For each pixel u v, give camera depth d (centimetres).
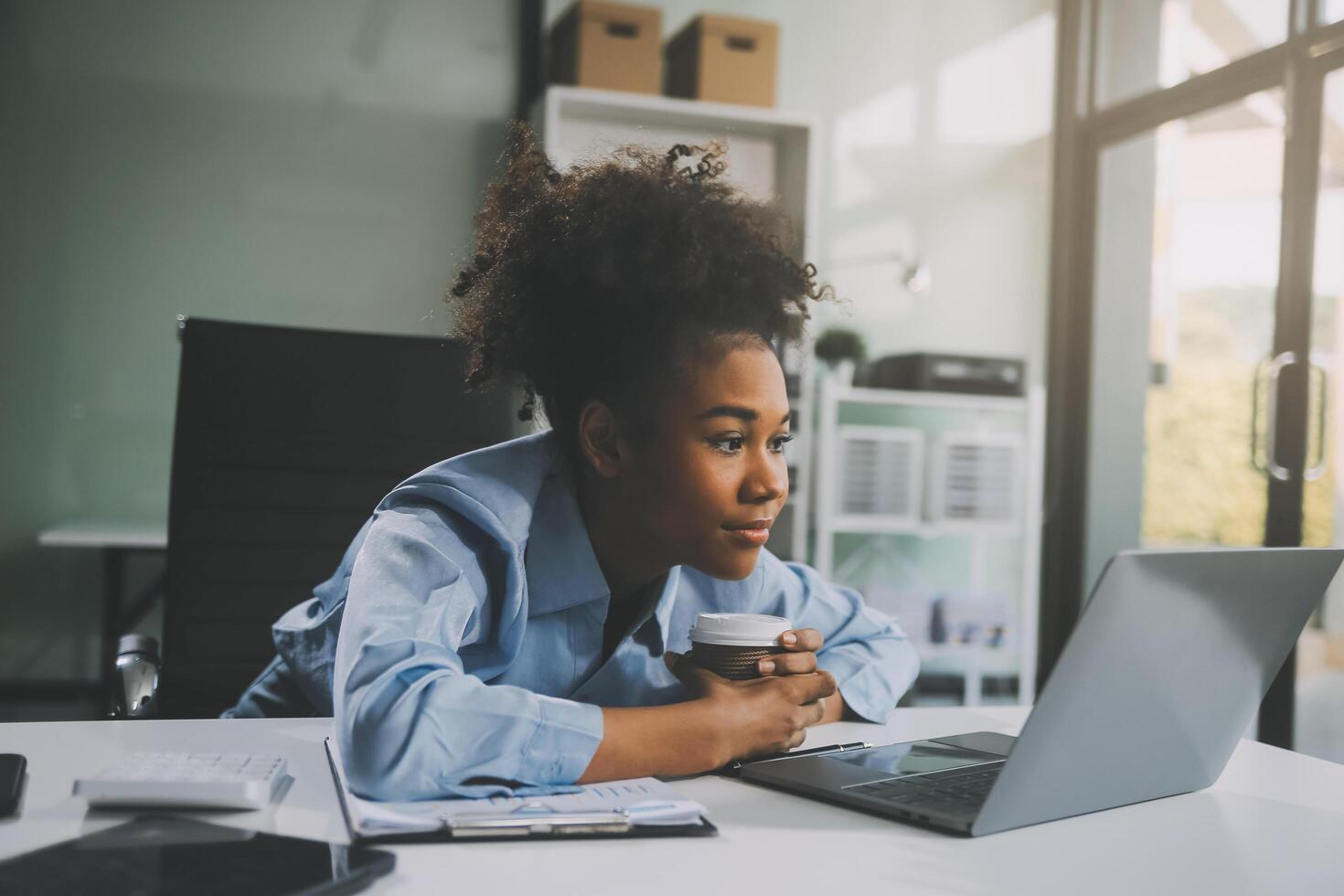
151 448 375
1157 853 70
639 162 97
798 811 77
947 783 81
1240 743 106
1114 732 74
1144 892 63
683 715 82
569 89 356
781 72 423
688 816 71
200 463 152
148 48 372
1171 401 388
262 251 382
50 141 366
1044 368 450
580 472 96
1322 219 324
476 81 397
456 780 73
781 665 89
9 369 365
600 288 90
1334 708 308
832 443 371
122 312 372
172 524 151
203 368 154
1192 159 383
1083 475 432
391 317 392
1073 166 440
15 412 365
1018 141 448
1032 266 449
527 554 95
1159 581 68
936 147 439
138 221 372
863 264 430
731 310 89
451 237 397
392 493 94
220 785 72
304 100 385
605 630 103
